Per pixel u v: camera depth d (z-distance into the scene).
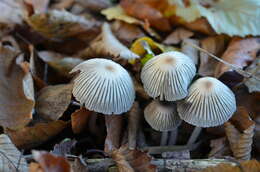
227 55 0.38
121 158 0.33
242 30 0.39
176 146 0.36
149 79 0.33
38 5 0.43
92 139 0.36
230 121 0.35
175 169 0.33
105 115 0.34
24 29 0.42
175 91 0.32
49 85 0.38
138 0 0.41
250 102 0.37
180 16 0.41
